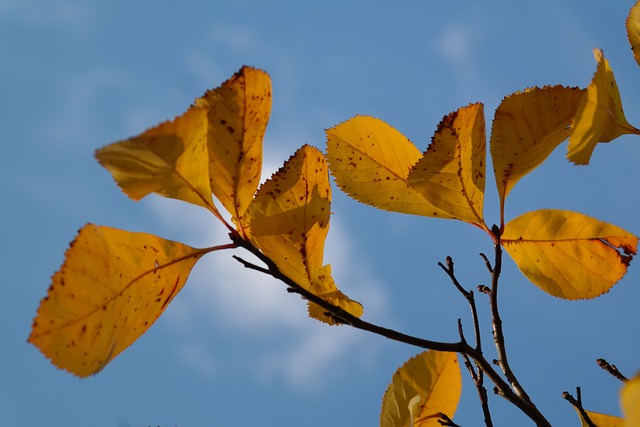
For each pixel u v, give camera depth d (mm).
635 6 717
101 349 663
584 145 669
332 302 710
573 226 709
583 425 726
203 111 656
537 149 704
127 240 674
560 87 703
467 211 708
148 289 675
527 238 713
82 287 662
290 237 703
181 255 682
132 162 659
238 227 692
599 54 672
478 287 745
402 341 681
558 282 712
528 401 690
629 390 533
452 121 692
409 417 737
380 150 728
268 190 702
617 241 707
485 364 687
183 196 676
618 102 676
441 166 698
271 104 688
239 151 687
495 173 708
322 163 709
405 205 723
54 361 654
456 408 740
